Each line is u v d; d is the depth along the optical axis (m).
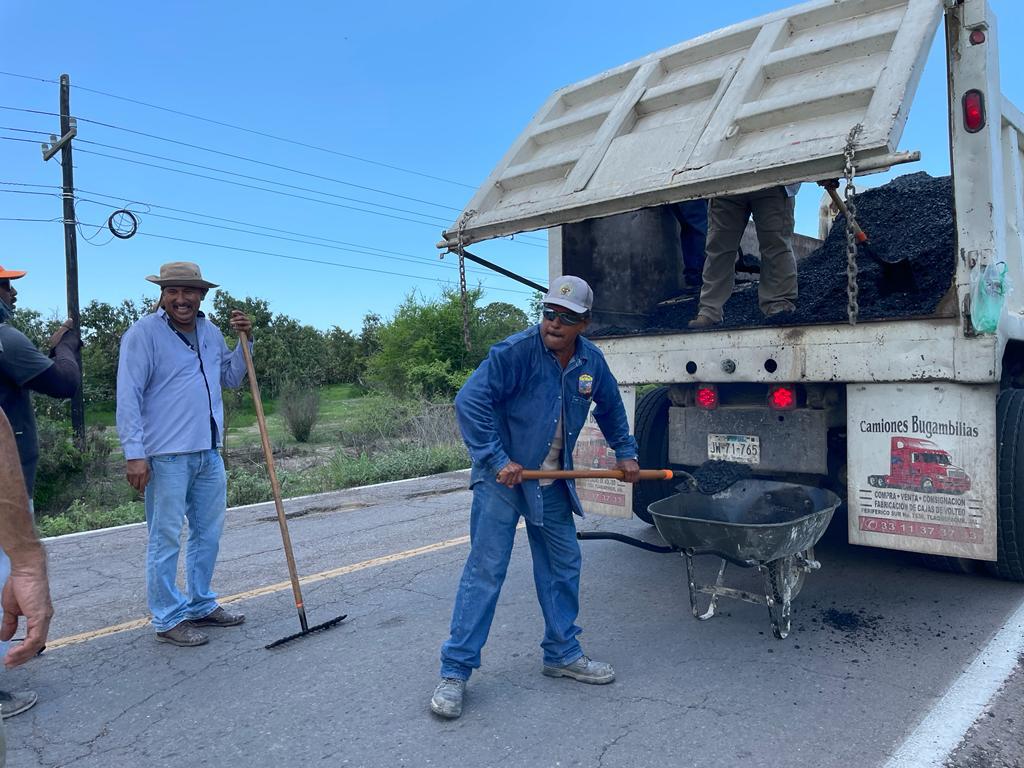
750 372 4.27
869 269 5.12
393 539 6.40
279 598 4.80
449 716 3.02
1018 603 4.09
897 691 3.14
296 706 3.23
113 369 26.73
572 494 3.25
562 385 3.18
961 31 3.61
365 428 16.52
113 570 5.89
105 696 3.42
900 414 3.79
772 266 4.86
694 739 2.80
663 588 4.64
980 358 3.53
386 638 3.98
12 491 1.68
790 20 4.12
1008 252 3.96
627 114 4.49
